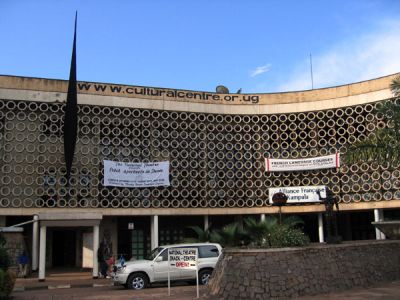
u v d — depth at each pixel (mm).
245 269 12906
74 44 23906
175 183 27406
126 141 26969
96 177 25984
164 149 27547
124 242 28188
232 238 20953
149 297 14289
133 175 26453
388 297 12281
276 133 29141
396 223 18047
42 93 25672
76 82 24578
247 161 28812
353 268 14469
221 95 29031
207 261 17844
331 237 16234
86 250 26094
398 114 18594
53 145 25516
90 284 20250
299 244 14750
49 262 27812
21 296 15312
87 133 26172
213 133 28641
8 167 24719
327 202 17016
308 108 28969
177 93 28188
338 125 28344
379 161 19000
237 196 28250
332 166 27688
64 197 25266
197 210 27281
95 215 23922
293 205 28078
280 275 12914
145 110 27375
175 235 29297
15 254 22656
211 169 28172
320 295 13023
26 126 25266
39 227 24641
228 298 12867
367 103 27641
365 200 26922
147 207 26500
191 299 13367
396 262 16094
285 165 28406
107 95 26797
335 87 28672
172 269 17531
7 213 24172
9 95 25156
